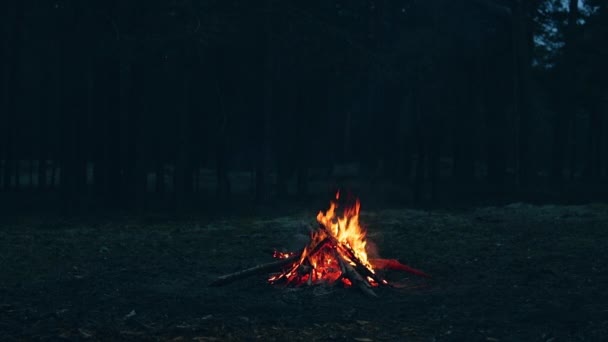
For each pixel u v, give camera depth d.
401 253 11.20
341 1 25.11
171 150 27.69
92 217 18.56
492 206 20.94
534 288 8.05
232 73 24.61
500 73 28.36
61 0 21.98
